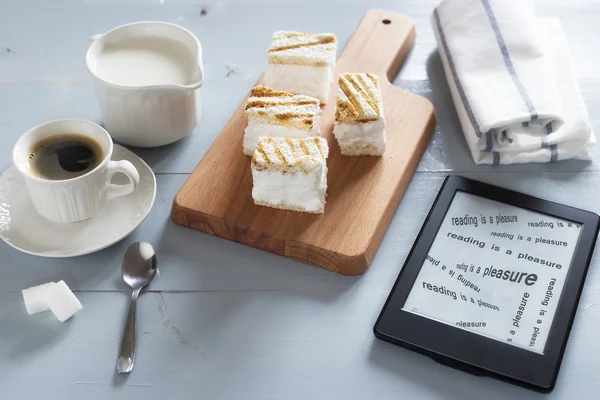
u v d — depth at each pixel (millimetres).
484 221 759
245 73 897
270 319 709
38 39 922
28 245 722
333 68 856
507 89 819
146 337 697
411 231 768
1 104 855
